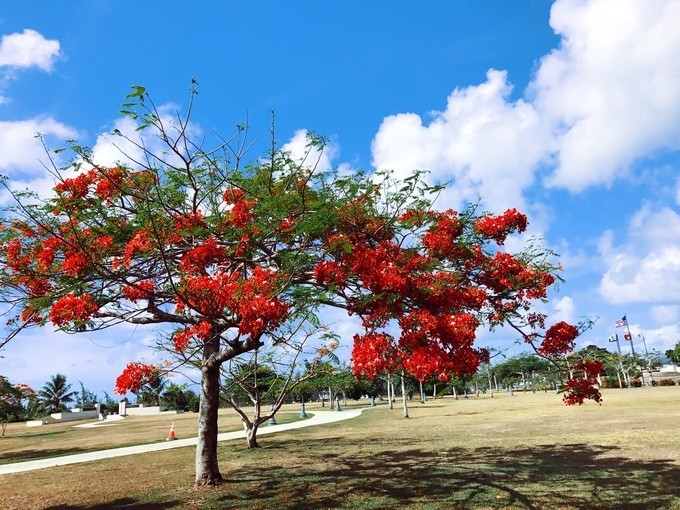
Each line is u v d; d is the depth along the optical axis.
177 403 74.19
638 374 68.62
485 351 6.54
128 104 6.18
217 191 8.85
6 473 14.80
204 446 10.99
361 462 13.65
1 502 10.48
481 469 11.67
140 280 7.98
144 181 8.16
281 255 7.32
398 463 13.20
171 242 7.86
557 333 7.22
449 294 6.68
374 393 50.88
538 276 7.35
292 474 12.01
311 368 18.08
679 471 10.36
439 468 12.06
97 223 8.25
